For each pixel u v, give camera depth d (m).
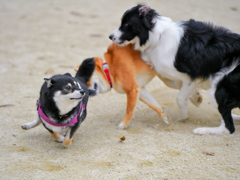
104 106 4.60
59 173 2.77
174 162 2.98
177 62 3.64
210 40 3.63
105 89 3.94
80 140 3.48
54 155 3.12
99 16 10.04
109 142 3.43
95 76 3.83
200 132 3.61
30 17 9.73
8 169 2.80
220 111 3.61
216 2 11.73
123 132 3.72
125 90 3.87
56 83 2.92
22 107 4.31
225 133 3.61
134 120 4.15
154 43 3.67
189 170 2.83
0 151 3.13
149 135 3.61
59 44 7.57
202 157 3.06
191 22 3.82
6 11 10.39
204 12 10.24
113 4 11.41
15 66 6.12
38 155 3.10
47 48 7.27
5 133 3.54
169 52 3.64
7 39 7.85
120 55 3.83
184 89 3.83
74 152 3.19
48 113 3.01
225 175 2.74
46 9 10.60
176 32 3.65
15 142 3.35
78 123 3.21
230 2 11.83
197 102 4.23
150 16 3.61
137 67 3.87
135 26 3.61
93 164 2.94
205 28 3.73
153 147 3.28
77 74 3.73
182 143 3.37
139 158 3.05
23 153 3.12
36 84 5.27
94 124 3.96
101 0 11.90
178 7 10.79
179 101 3.89
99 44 7.61
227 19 9.51
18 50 7.09
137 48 3.78
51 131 3.20
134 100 3.84
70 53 6.96
